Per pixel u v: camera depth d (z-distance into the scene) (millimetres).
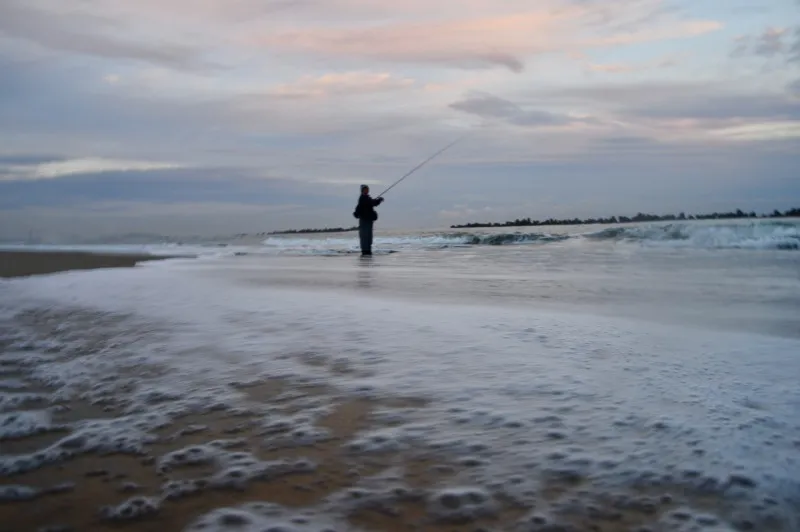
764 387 2641
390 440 2166
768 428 2164
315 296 5672
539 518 1650
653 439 2090
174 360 3352
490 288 6527
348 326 4059
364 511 1718
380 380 2846
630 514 1654
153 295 5820
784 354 3236
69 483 1951
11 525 1708
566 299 5496
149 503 1805
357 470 1957
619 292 6121
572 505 1707
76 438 2305
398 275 8328
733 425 2189
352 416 2414
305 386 2809
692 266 9703
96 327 4414
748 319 4371
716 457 1940
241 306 4988
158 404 2660
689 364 3037
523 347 3414
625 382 2734
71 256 15102
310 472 1960
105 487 1915
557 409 2396
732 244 15125
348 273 8789
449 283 7090
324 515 1705
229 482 1915
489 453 2033
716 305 5102
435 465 1968
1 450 2232
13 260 13172
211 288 6391
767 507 1663
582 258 12141
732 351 3312
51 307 5426
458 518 1666
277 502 1784
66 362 3479
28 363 3508
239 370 3107
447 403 2510
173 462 2072
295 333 3881
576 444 2070
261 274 8438
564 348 3383
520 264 10742
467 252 15828
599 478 1843
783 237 14734
